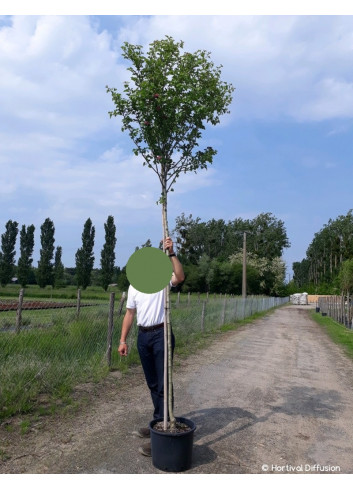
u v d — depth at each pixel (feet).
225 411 18.28
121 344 15.01
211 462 12.84
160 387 13.85
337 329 67.62
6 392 17.24
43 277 224.74
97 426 15.42
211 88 14.69
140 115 14.69
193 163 15.03
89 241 220.43
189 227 300.40
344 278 124.47
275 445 14.56
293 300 237.66
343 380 26.68
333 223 336.49
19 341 23.06
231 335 49.21
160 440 12.02
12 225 230.68
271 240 294.05
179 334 39.70
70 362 23.08
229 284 192.03
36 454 12.75
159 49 14.14
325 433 16.14
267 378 25.80
